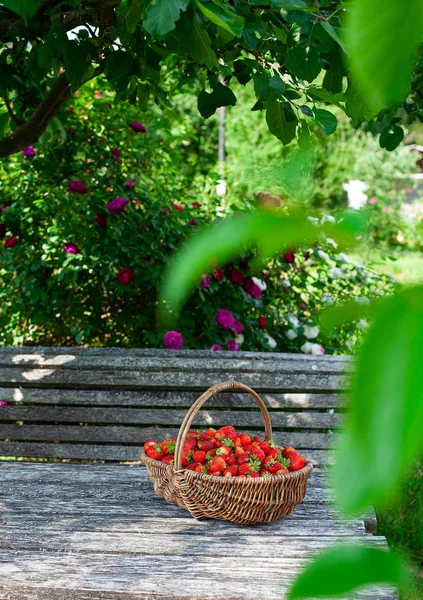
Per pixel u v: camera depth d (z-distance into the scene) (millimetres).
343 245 159
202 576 1676
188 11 1259
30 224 3609
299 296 3859
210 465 2014
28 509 2150
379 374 119
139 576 1674
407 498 2949
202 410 2918
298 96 1550
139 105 2402
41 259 3531
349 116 1150
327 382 2869
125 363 2912
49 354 2990
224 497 1959
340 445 117
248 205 3773
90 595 1601
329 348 3631
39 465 2668
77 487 2385
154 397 2920
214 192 3973
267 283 3797
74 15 1992
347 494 113
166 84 3891
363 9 122
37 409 2953
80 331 3551
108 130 3848
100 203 3555
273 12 1645
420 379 116
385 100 124
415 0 121
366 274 3777
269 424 2297
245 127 11211
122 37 1823
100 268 3572
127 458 2912
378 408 116
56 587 1609
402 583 146
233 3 1625
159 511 2137
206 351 3006
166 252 3480
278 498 1982
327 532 1969
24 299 3596
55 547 1847
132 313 3602
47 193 3672
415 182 10117
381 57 122
